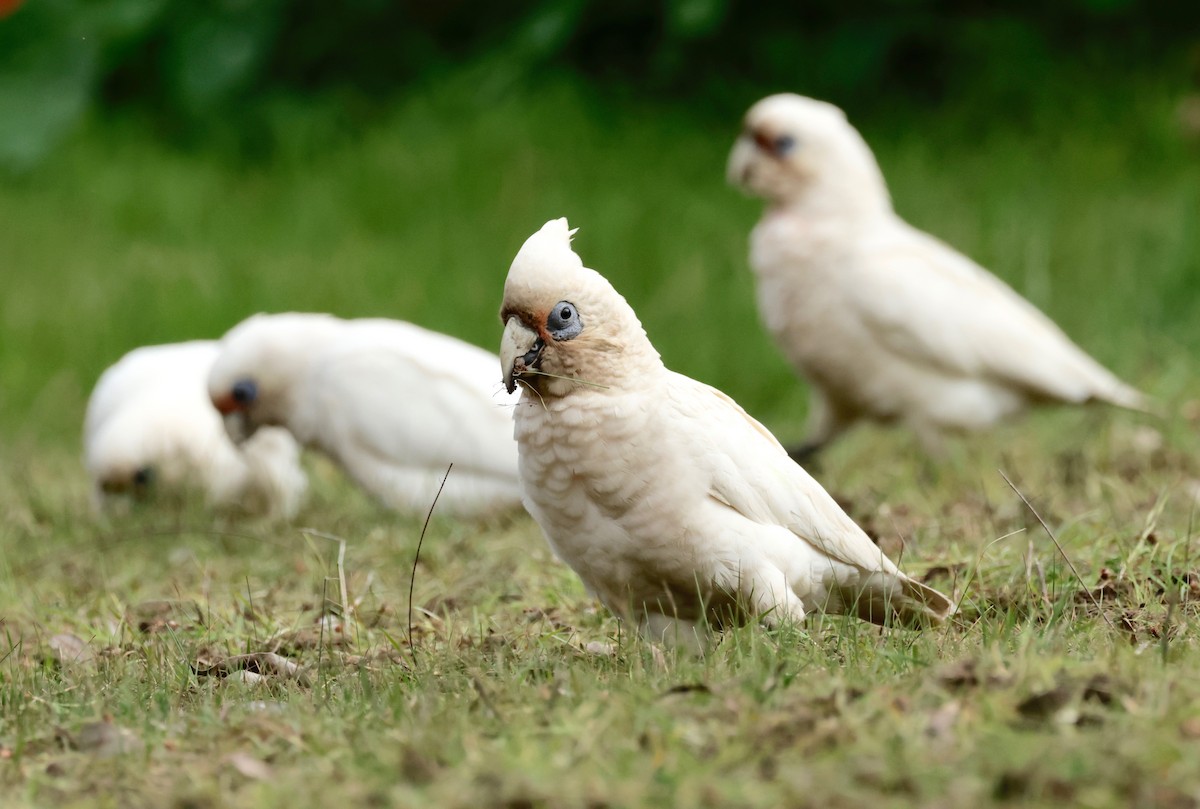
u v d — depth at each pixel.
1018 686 5.24
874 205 12.29
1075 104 20.11
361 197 20.00
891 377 12.05
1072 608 6.84
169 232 19.80
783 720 5.06
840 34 21.17
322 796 4.83
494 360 11.27
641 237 18.45
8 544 10.50
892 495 10.48
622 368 6.36
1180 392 13.55
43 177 20.94
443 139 20.58
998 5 21.58
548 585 8.37
